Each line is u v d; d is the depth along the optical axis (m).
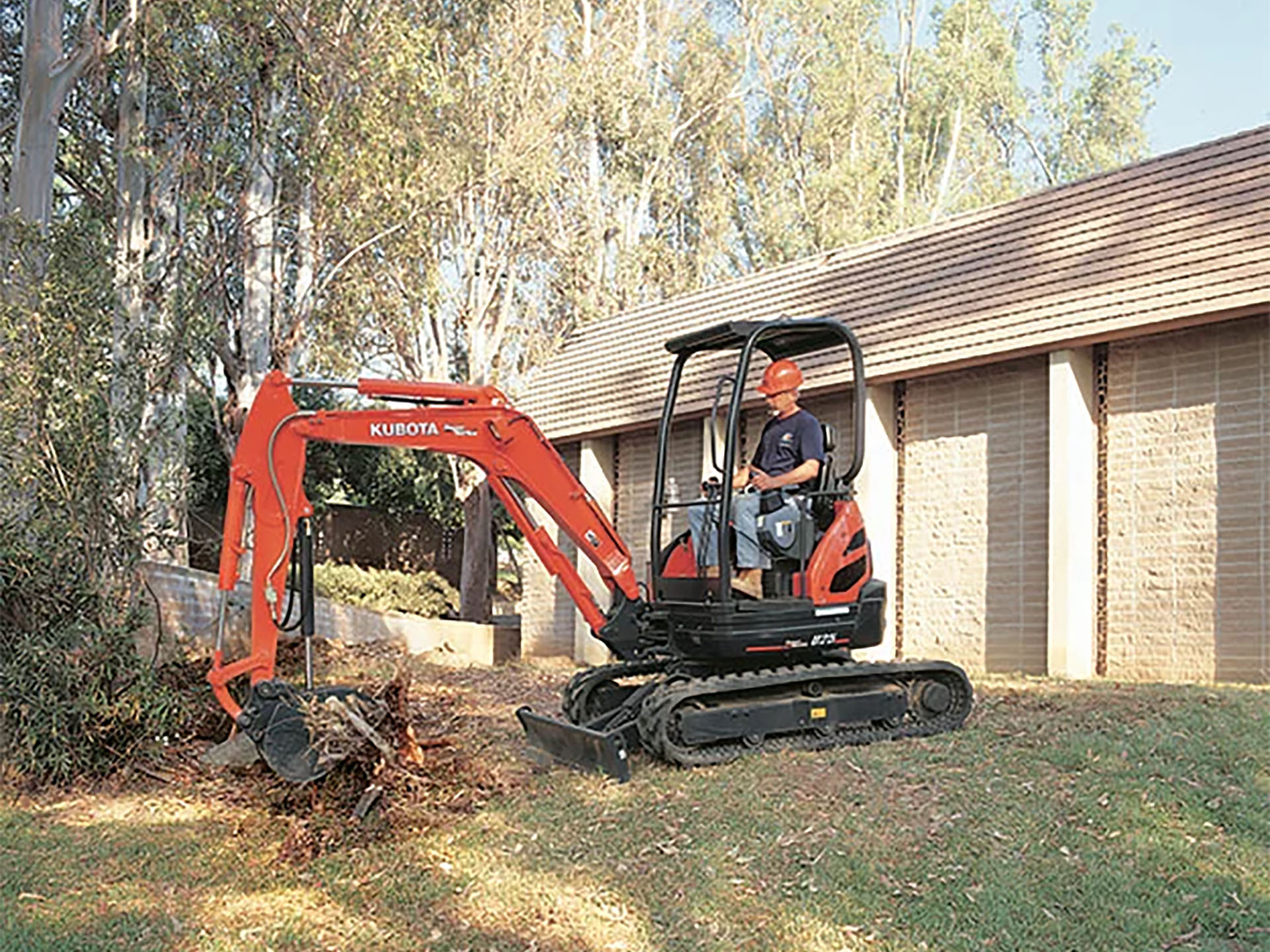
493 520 30.50
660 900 6.21
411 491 30.30
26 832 7.39
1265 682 11.34
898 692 8.91
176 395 13.34
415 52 16.89
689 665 8.88
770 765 8.12
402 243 21.05
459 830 7.24
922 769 7.95
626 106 31.06
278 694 7.64
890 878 6.39
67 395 9.00
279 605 7.95
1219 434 11.86
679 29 35.81
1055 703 10.01
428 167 19.81
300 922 6.05
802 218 35.22
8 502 8.92
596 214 29.92
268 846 7.11
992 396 13.78
